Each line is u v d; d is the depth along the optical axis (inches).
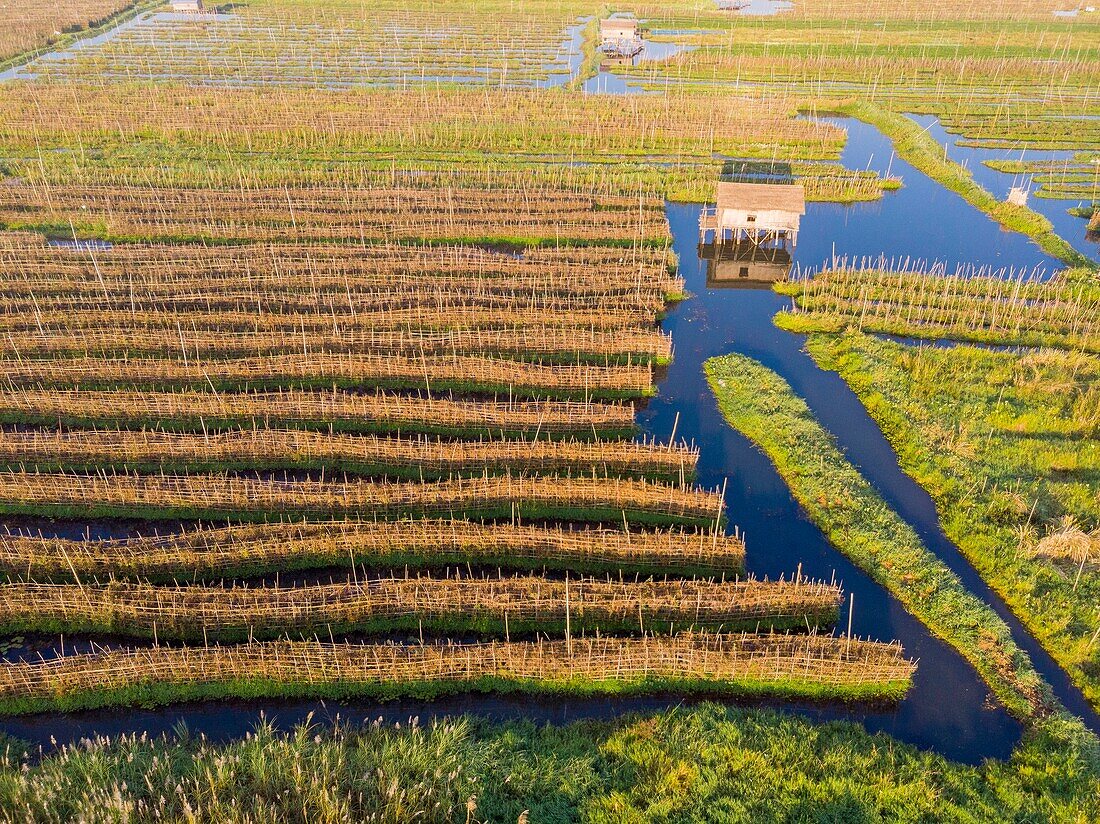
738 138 3476.9
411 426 1726.1
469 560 1400.1
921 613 1302.9
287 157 3223.4
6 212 2657.5
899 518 1487.5
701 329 2138.3
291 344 1948.8
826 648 1197.1
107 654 1181.1
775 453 1658.5
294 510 1493.6
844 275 2343.8
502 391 1852.9
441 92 4062.5
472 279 2255.2
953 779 1047.0
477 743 1079.6
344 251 2394.2
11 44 4968.0
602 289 2230.6
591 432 1707.7
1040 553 1393.9
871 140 3580.2
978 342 2058.3
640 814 991.0
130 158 3157.0
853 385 1892.2
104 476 1524.4
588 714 1170.6
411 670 1178.6
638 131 3469.5
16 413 1724.9
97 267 2241.6
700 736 1098.1
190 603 1272.1
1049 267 2456.9
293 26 5767.7
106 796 948.0
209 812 960.9
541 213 2706.7
